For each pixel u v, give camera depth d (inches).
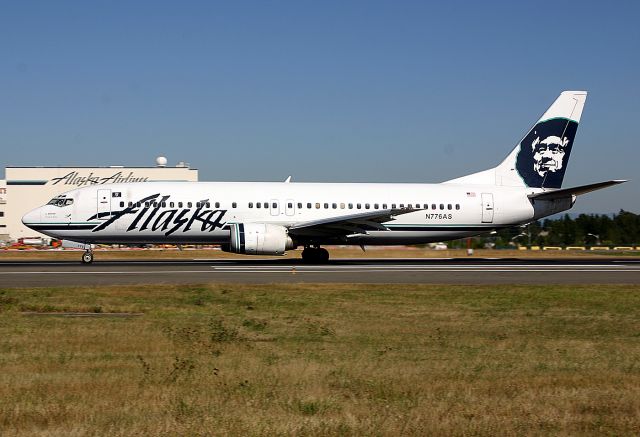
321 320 1241.4
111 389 711.7
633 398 691.4
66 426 585.9
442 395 701.9
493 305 1494.8
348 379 766.5
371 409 646.5
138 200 2694.4
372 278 2098.9
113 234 2699.3
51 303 1435.8
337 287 1822.1
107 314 1318.9
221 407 646.5
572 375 803.4
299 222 2802.7
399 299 1579.7
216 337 1019.3
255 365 836.6
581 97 3112.7
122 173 6186.0
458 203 2989.7
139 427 580.7
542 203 3085.6
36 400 666.2
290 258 3245.6
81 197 2679.6
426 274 2252.7
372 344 1008.2
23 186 6136.8
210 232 2751.0
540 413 636.7
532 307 1470.2
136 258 3260.3
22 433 563.8
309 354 918.4
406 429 582.9
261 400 673.6
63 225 2652.6
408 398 689.0
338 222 2642.7
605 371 829.8
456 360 890.1
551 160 3112.7
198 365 834.2
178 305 1435.8
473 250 4448.8
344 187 2920.8
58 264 2662.4
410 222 2945.4
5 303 1428.4
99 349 938.7
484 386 741.3
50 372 794.8
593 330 1173.1
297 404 658.2
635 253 4293.8
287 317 1274.6
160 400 671.1
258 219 2773.1
